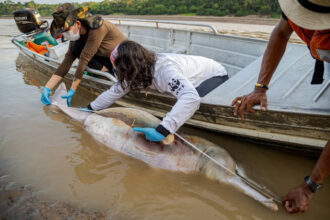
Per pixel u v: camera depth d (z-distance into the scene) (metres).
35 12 6.17
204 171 2.19
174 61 2.37
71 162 2.48
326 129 1.92
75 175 2.31
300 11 1.24
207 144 2.35
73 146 2.71
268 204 1.89
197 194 2.10
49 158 2.54
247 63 3.58
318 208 1.91
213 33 3.88
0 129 3.04
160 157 2.35
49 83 3.46
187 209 1.96
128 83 2.30
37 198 2.06
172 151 2.33
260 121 2.23
